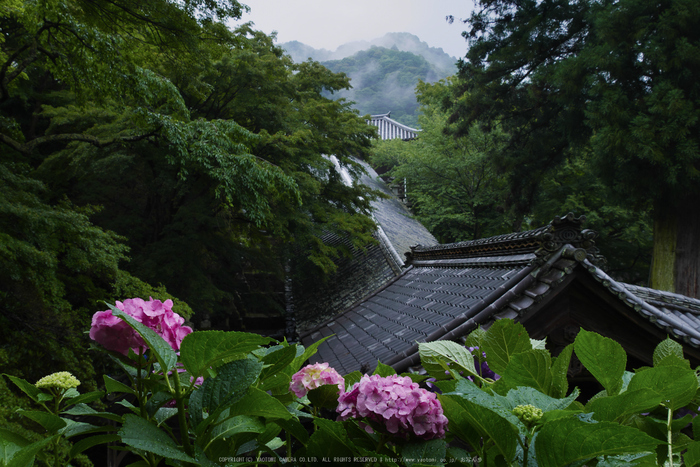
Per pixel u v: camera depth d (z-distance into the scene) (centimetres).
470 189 1909
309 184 900
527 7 1384
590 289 392
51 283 471
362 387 83
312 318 1086
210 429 73
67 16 489
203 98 832
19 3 580
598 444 60
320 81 1106
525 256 480
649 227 1652
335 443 83
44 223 491
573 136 1326
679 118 958
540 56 1442
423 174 1966
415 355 427
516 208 1596
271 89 917
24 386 80
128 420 68
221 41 679
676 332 375
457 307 510
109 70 530
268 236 1160
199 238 901
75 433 79
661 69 1027
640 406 69
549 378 80
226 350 70
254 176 657
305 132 902
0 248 410
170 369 69
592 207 1691
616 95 1048
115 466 277
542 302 390
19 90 962
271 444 102
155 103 751
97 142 636
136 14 566
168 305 85
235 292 1174
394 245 1412
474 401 65
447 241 2083
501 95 1498
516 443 73
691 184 1045
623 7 1061
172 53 685
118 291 552
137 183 979
